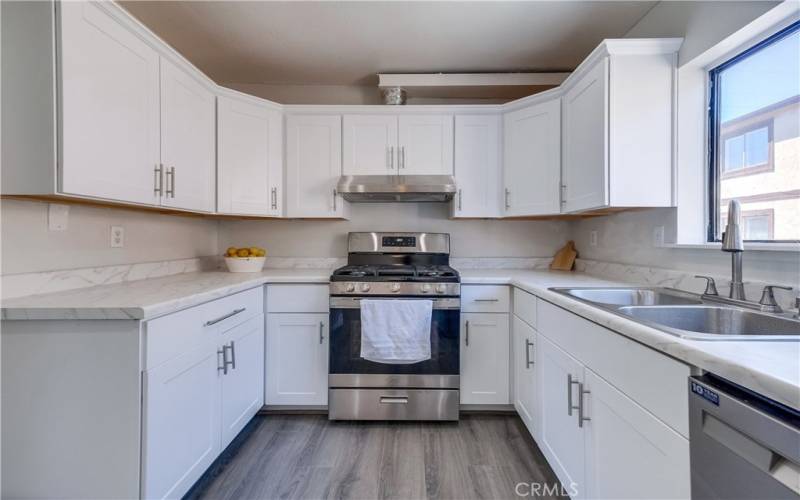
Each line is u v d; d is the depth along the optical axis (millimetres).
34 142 1109
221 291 1554
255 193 2215
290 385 2092
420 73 2521
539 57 2316
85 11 1180
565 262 2564
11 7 1110
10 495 1107
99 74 1238
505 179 2330
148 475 1128
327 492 1477
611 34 2061
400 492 1479
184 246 2275
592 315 1121
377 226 2699
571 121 1939
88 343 1104
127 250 1788
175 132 1665
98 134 1237
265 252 2523
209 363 1492
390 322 1944
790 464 549
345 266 2518
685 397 756
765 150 1314
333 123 2367
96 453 1103
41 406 1103
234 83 2680
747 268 1297
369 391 2012
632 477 943
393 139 2361
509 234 2709
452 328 2004
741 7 1289
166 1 1785
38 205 1339
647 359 886
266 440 1861
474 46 2191
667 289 1566
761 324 1076
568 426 1331
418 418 2006
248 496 1456
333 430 1961
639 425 914
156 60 1526
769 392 573
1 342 1102
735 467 630
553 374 1480
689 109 1569
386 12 1872
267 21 1950
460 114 2367
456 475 1585
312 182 2371
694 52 1500
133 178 1400
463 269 2686
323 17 1916
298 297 2094
